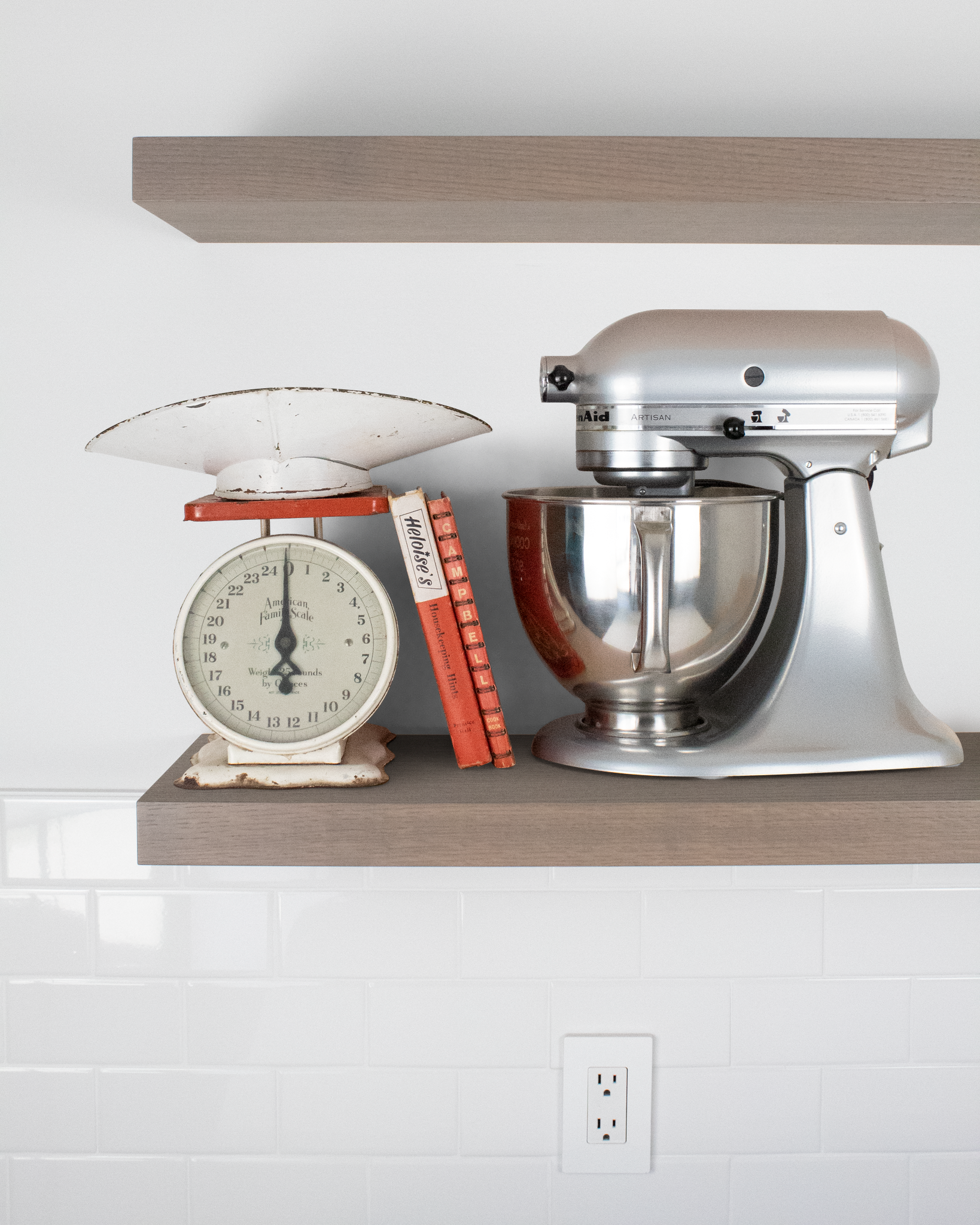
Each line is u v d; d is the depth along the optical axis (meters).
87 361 1.03
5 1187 1.11
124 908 1.09
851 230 0.96
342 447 0.83
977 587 1.07
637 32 1.01
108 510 1.05
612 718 0.90
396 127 1.01
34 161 1.01
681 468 0.84
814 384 0.83
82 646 1.07
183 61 1.00
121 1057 1.10
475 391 1.04
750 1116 1.11
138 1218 1.11
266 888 1.09
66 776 1.08
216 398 0.76
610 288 1.03
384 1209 1.11
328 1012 1.10
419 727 1.06
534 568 0.85
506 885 1.09
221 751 0.89
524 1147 1.11
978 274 1.03
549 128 1.01
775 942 1.10
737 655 0.87
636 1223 1.11
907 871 1.09
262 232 0.97
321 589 0.83
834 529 0.87
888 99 1.02
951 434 1.05
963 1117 1.11
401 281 1.03
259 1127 1.11
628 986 1.10
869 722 0.88
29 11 1.00
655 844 0.80
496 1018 1.10
